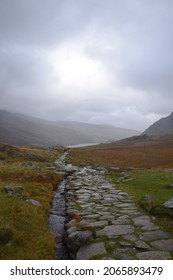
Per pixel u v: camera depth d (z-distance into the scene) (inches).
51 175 1161.4
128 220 544.7
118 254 389.4
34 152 2933.1
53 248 426.0
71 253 414.0
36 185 916.6
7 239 407.5
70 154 3494.1
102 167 1681.8
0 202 601.3
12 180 999.0
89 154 3309.5
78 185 1002.7
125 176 1136.2
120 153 3248.0
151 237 449.4
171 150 3280.0
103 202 715.4
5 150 2282.2
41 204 674.8
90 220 550.6
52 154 3341.5
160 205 594.2
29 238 438.9
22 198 684.1
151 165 2217.0
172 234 465.1
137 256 382.9
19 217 519.5
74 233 450.9
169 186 866.1
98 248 409.4
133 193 820.0
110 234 463.5
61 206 722.8
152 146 4106.8
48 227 533.0
